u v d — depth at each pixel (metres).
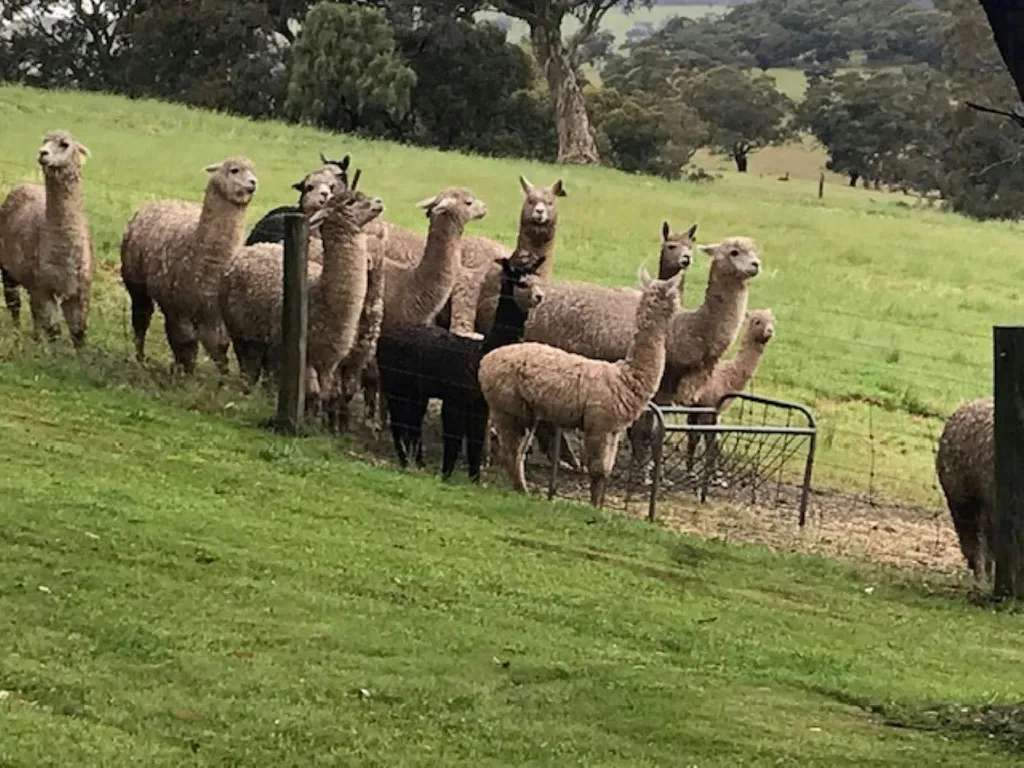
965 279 30.31
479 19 66.44
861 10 87.62
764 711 6.70
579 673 6.90
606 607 8.35
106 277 18.83
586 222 30.77
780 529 12.23
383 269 12.94
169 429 10.86
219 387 12.33
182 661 6.37
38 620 6.66
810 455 12.40
